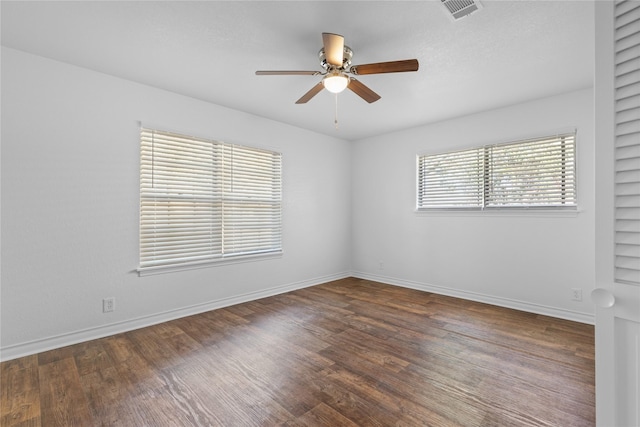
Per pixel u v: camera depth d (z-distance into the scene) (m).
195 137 3.22
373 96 2.45
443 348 2.40
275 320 3.03
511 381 1.92
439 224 4.04
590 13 1.82
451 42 2.14
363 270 4.96
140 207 2.86
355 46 2.19
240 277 3.63
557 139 3.10
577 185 2.98
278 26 1.97
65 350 2.36
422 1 1.73
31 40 2.13
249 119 3.71
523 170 3.33
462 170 3.82
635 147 0.78
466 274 3.78
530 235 3.28
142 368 2.09
